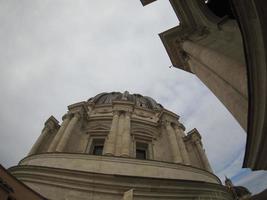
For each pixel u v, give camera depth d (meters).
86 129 36.03
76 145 32.59
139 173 24.50
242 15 5.83
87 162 24.88
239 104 9.98
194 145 37.16
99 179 21.77
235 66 10.23
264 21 5.33
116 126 33.34
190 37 17.56
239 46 10.90
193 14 17.05
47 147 33.31
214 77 13.10
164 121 37.91
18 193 15.25
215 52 12.77
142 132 36.06
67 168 23.34
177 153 31.12
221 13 15.28
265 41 5.56
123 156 26.47
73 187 21.30
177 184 22.38
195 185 22.80
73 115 36.66
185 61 19.14
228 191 23.08
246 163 7.97
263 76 6.05
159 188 21.84
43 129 36.00
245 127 9.44
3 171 14.59
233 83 10.09
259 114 6.45
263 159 7.16
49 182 21.59
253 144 7.16
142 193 21.44
